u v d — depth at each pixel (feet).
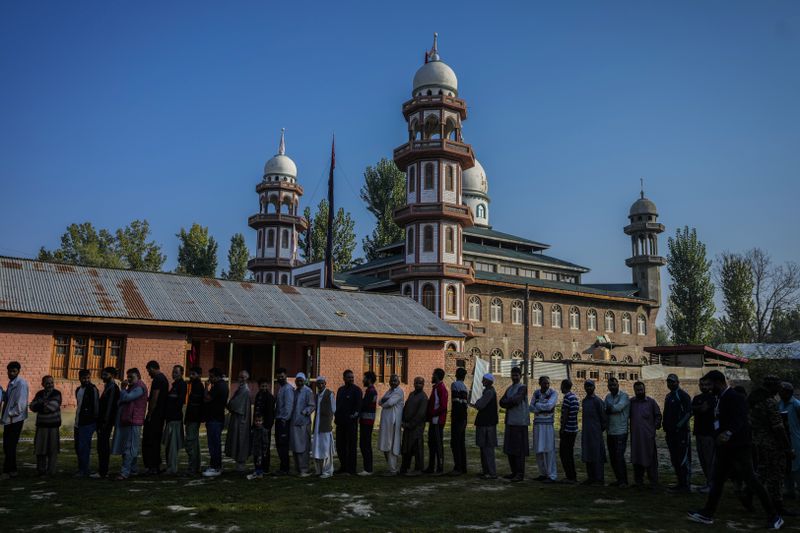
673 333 216.13
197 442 41.86
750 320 210.38
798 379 144.77
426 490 36.52
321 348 89.92
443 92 155.74
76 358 73.67
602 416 40.14
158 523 27.73
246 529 26.76
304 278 176.45
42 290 74.54
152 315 76.59
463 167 157.69
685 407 38.63
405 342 97.04
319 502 32.50
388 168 223.10
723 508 33.01
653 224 218.38
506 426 41.91
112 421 40.19
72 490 35.19
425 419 44.09
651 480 39.24
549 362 136.15
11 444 39.73
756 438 32.17
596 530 27.43
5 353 69.05
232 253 248.93
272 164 211.61
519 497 34.73
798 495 36.70
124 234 222.89
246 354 102.12
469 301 170.09
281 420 41.88
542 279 202.90
